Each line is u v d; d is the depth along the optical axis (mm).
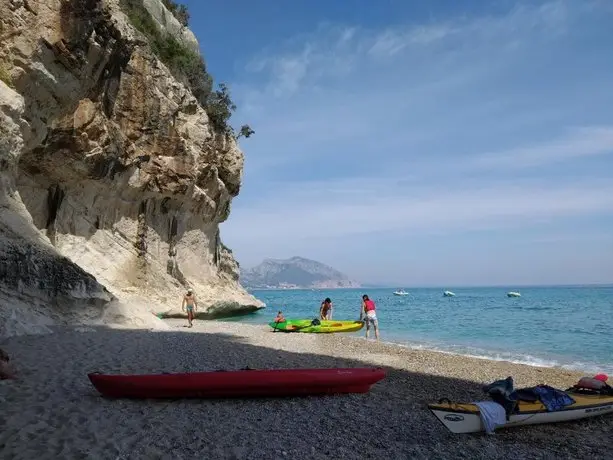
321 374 9523
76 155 22547
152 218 31172
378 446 6777
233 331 22297
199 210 35781
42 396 8125
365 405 8977
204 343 15953
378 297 107875
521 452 6723
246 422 7547
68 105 20969
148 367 11016
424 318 41125
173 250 32969
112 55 23062
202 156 34406
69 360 10992
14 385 8680
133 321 19156
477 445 6938
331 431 7336
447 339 25125
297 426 7488
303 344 18344
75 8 18969
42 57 18156
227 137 39656
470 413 7348
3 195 16469
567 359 18688
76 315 17016
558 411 7980
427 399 9797
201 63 37656
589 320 38312
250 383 8945
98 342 13625
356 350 17281
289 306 68312
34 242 16562
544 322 36156
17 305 14875
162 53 33312
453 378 12438
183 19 40594
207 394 8781
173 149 30781
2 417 6898
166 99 30141
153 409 7969
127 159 26938
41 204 22969
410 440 7082
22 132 17922
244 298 43969
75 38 19094
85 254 25234
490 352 20438
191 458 5941
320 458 6180
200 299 34156
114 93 24906
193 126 33406
